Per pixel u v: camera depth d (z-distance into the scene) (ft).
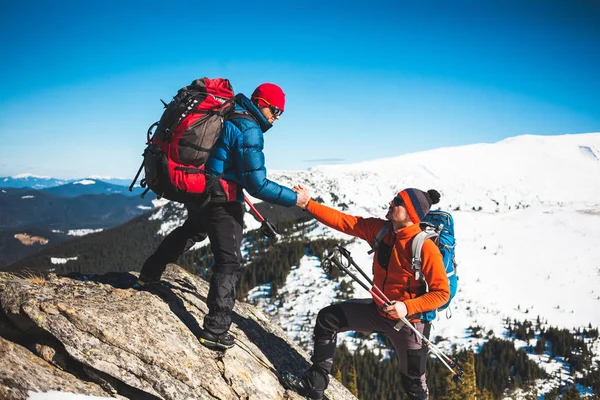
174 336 13.66
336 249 14.67
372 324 14.89
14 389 10.27
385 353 416.26
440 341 529.45
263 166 13.41
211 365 13.67
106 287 14.96
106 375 11.67
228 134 13.07
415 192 14.06
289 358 17.90
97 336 12.18
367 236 15.31
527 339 518.37
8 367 10.71
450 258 14.96
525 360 432.25
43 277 14.79
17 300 12.10
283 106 14.14
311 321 486.79
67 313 12.18
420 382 14.96
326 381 15.46
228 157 13.25
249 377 14.49
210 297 13.97
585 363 449.06
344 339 443.32
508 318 607.78
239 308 19.98
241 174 13.46
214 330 13.89
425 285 14.19
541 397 379.96
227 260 13.98
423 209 14.06
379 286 14.90
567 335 515.50
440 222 15.65
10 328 12.19
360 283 14.30
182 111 12.40
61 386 11.07
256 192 13.43
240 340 16.26
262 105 13.89
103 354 11.85
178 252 15.37
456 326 578.25
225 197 13.37
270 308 528.63
